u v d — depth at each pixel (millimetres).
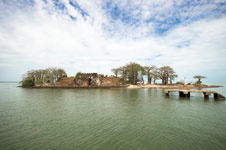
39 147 10109
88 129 13781
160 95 44094
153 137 11852
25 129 13773
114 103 29078
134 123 15672
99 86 89375
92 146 10273
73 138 11656
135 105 26672
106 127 14359
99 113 20328
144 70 104750
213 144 10523
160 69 109312
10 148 9953
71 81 97750
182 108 23828
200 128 13992
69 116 18656
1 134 12492
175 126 14609
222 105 26656
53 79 103125
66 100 33781
